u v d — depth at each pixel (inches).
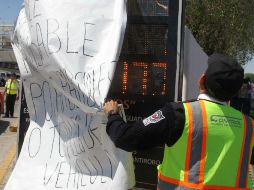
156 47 172.1
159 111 104.5
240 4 705.0
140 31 172.4
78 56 145.6
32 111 162.7
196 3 685.9
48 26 149.4
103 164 148.7
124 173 144.7
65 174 153.5
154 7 169.8
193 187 101.2
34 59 154.9
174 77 169.5
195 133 101.7
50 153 157.5
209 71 105.4
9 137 454.0
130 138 103.3
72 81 144.6
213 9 685.9
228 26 710.5
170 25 167.9
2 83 1920.5
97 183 147.7
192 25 701.3
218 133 102.5
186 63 181.2
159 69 171.9
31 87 161.3
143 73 173.9
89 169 150.3
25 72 161.3
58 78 149.5
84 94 142.7
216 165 101.8
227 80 103.1
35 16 152.3
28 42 155.9
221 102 106.1
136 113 174.9
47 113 159.3
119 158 145.1
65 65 145.6
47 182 154.9
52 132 158.1
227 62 104.3
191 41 187.0
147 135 102.4
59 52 147.3
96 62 144.0
